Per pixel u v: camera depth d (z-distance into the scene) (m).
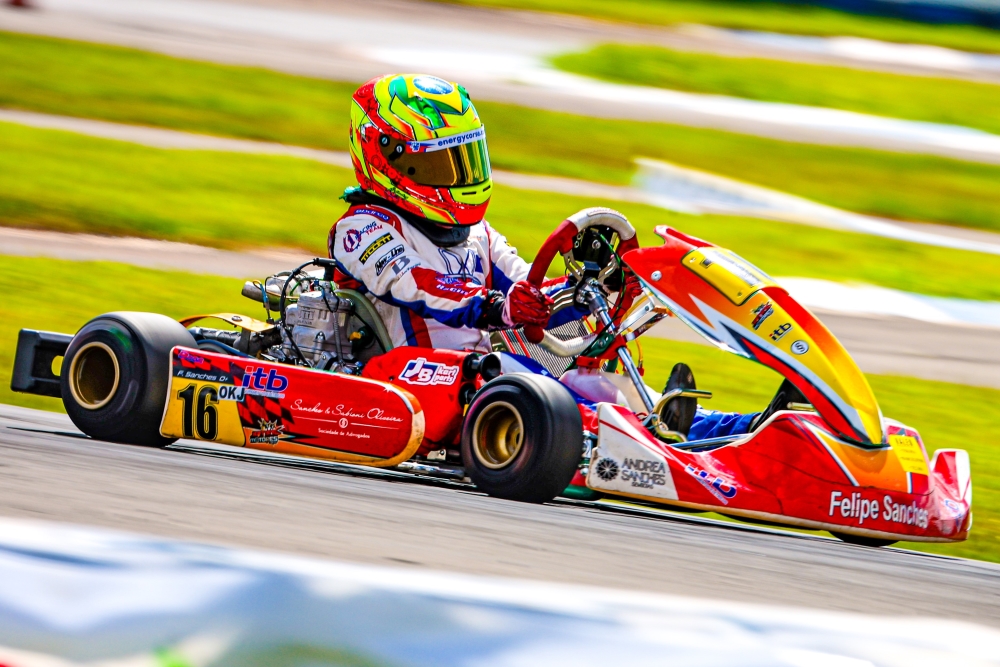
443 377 15.38
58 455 13.01
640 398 15.93
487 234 18.09
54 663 4.19
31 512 8.41
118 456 14.01
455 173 16.64
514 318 15.01
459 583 6.27
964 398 32.97
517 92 80.81
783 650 5.29
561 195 57.78
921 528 14.43
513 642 4.83
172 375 16.33
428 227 16.84
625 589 7.97
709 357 34.62
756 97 89.31
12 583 4.94
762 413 15.29
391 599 5.11
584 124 74.12
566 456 14.09
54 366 19.23
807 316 14.95
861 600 8.95
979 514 20.34
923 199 68.25
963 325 44.19
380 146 16.52
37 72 68.88
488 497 14.31
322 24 97.69
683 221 55.84
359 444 14.96
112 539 6.14
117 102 65.38
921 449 15.10
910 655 5.61
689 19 120.69
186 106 66.62
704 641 5.20
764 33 117.44
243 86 72.62
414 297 15.94
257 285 17.92
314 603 4.95
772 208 62.19
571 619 5.21
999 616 9.04
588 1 124.44
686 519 16.47
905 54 113.75
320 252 44.34
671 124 77.38
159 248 41.66
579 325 16.55
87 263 37.56
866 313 44.38
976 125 88.44
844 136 80.88
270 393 15.63
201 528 8.67
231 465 14.91
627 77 90.31
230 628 4.62
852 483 14.05
